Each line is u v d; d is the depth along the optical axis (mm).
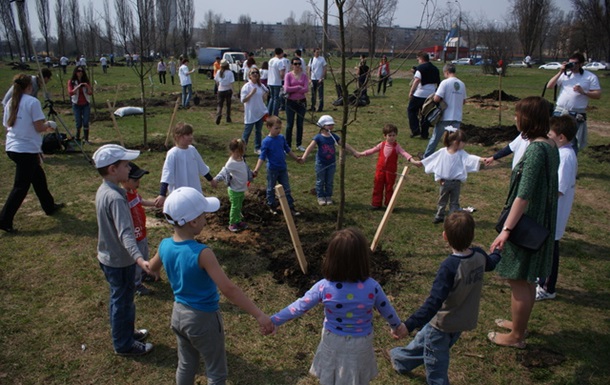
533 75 39062
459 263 3131
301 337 4207
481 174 9195
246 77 21344
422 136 12133
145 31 11562
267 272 5297
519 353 4012
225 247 5887
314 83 15617
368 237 6250
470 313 3242
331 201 7508
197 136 12180
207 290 2967
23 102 6176
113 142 11492
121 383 3645
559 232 4629
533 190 3574
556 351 4043
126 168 3666
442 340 3307
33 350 3992
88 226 6566
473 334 4270
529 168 3557
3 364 3805
